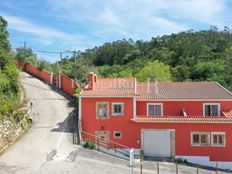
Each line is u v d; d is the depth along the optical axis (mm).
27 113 42625
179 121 38438
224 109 40438
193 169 35125
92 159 33062
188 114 40594
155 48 110812
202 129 38531
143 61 96812
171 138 38875
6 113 36219
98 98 40188
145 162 36094
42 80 66812
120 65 106188
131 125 39594
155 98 40688
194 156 38438
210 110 40531
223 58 89000
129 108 39812
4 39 60469
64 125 41188
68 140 36781
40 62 75062
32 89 58344
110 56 120188
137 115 40688
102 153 35812
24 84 61375
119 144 38875
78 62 79500
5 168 28406
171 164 36531
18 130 37062
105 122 39969
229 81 74938
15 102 44844
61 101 52219
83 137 39000
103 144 38875
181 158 38500
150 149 39125
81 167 30297
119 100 39906
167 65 86688
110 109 40031
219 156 38281
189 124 38656
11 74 48156
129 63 104000
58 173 28281
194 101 40531
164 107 40812
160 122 38750
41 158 31516
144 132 39344
